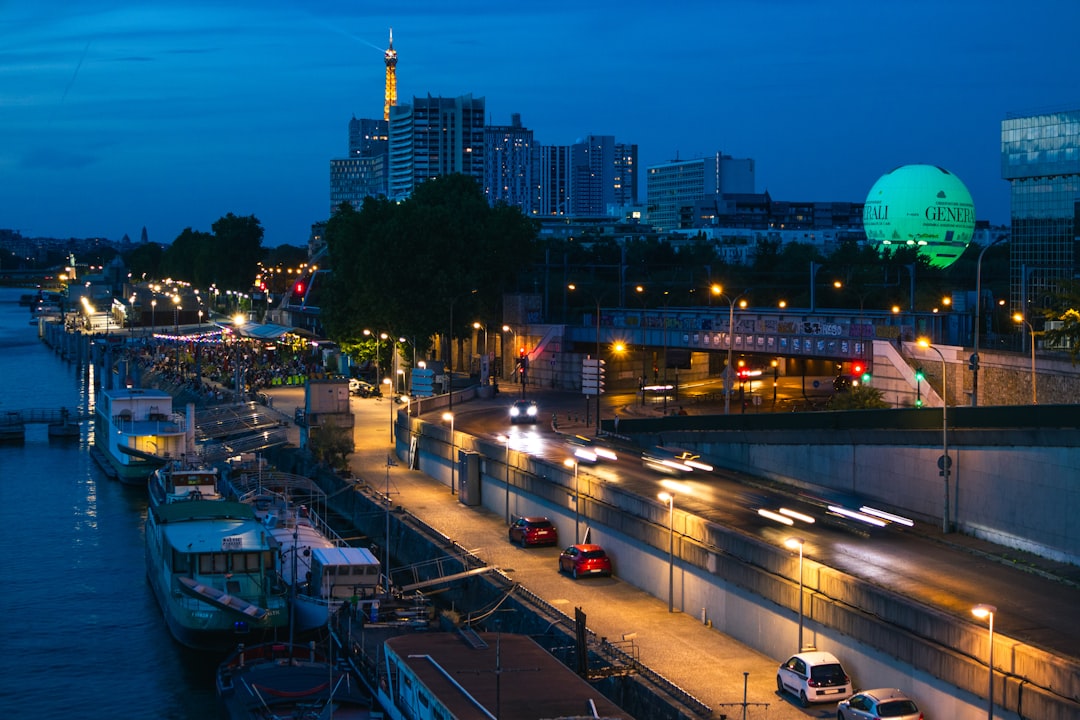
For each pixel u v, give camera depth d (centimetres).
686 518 7831
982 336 14812
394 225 19162
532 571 8925
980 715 5428
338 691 7319
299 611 8738
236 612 8669
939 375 11906
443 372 19975
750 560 7131
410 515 10900
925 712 5759
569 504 9506
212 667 8706
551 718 5725
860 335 13600
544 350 18775
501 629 8106
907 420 8656
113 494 14812
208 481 12575
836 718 5853
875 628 6025
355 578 8750
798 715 5941
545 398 17088
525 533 9675
